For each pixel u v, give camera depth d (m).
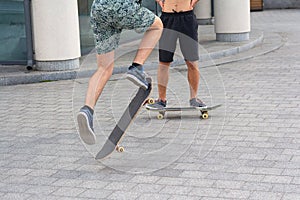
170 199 9.38
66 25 20.12
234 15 26.61
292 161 10.95
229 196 9.39
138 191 9.80
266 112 14.68
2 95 17.95
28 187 10.16
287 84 18.14
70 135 13.32
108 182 10.28
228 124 13.63
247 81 18.83
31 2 20.16
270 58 23.47
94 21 11.02
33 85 19.33
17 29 21.27
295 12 45.62
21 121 14.75
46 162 11.48
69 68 20.38
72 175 10.70
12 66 21.44
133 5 10.74
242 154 11.48
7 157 11.88
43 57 20.17
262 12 47.03
